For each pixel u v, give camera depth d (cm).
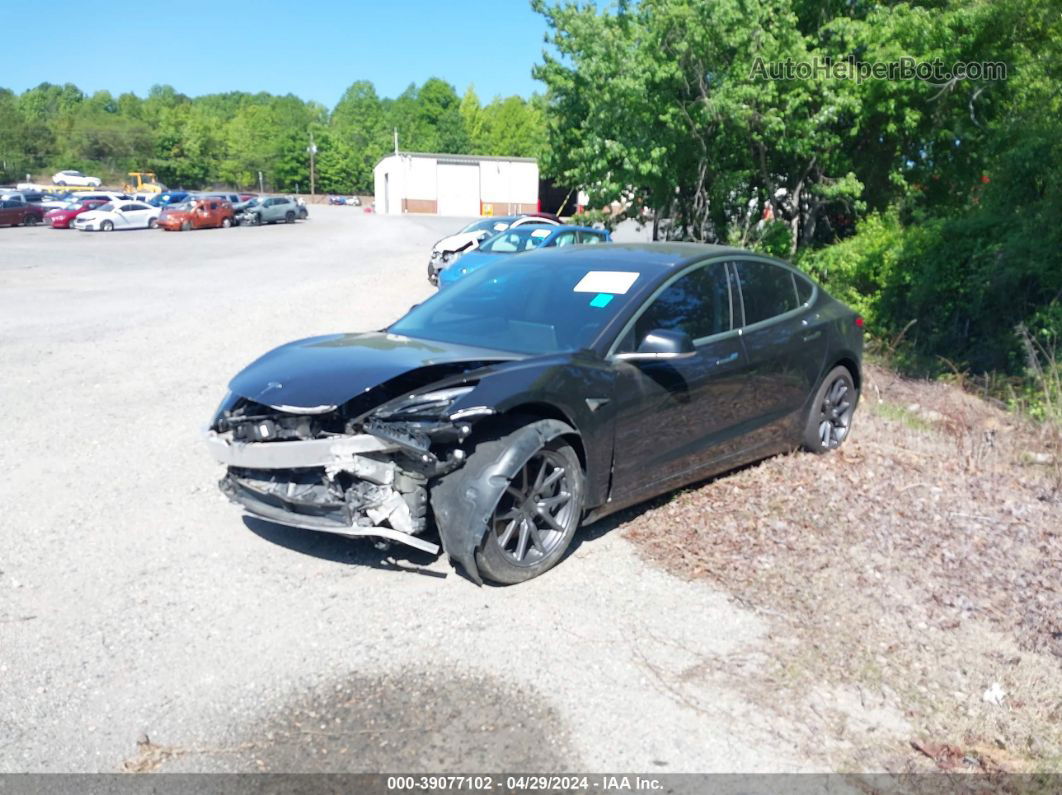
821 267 1459
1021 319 1108
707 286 574
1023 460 708
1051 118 1211
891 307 1300
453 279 1530
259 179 12581
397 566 479
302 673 376
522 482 452
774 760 331
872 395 923
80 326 1289
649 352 488
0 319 1359
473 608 433
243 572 470
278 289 1825
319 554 493
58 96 16625
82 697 359
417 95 15038
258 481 475
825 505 569
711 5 1455
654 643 407
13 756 322
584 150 1756
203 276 2145
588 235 1708
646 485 524
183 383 916
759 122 1576
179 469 638
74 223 4538
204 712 350
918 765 333
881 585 471
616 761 325
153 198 5703
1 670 377
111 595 444
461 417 426
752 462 633
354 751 327
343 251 3155
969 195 1666
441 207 7831
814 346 642
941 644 418
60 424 750
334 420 450
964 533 541
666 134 1622
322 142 12938
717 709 360
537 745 332
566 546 477
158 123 12875
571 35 1875
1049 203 1107
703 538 517
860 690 378
